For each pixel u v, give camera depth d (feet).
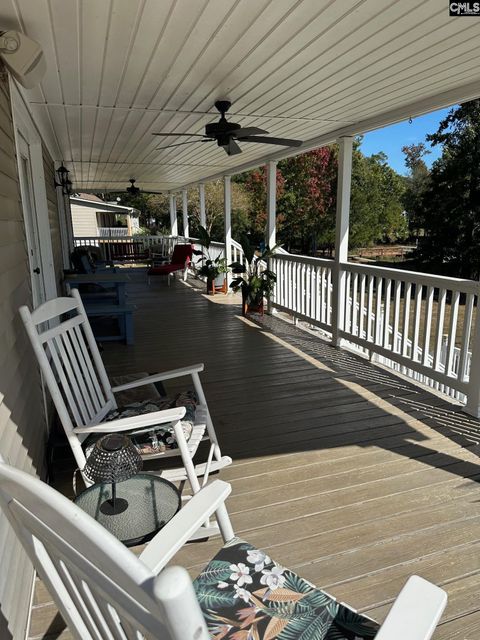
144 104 12.65
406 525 6.61
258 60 9.28
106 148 19.88
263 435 9.44
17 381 6.52
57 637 4.96
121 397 8.51
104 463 5.16
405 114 12.84
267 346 16.24
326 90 11.27
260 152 20.67
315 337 17.52
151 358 14.93
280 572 3.98
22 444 6.26
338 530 6.51
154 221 83.61
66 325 6.98
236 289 22.07
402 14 7.24
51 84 10.71
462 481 7.73
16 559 4.95
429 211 46.11
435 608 2.61
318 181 61.21
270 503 7.15
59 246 22.79
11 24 7.52
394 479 7.80
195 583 3.86
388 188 66.85
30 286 10.24
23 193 9.89
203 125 15.55
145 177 32.19
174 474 7.38
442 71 9.91
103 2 6.77
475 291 10.00
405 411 10.59
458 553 6.05
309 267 17.87
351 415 10.39
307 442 9.13
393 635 2.48
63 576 2.57
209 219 66.59
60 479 7.94
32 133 13.42
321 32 7.88
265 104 12.67
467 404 10.41
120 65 9.52
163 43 8.36
